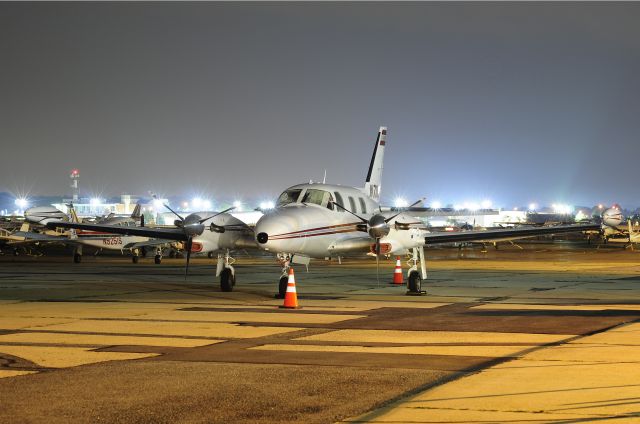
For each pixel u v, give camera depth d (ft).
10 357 39.32
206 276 111.75
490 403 28.99
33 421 26.99
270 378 33.88
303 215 75.92
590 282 99.25
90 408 28.73
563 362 37.40
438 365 36.91
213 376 34.35
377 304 68.80
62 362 37.86
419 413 27.71
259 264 155.43
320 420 27.04
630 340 44.78
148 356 39.68
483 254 210.38
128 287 88.94
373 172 119.65
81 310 62.59
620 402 28.99
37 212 239.50
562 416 27.02
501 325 52.60
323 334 48.11
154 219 414.21
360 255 84.94
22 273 118.83
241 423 26.73
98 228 93.61
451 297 76.84
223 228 80.79
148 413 28.02
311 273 120.78
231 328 51.01
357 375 34.50
